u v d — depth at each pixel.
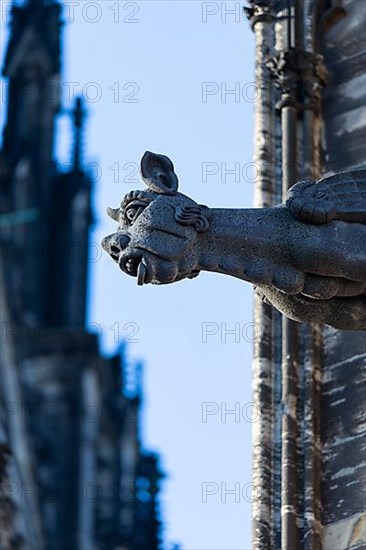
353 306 19.66
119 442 106.06
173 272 19.00
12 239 114.19
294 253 19.34
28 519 99.12
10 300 109.88
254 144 25.02
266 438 23.02
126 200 19.25
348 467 22.55
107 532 102.38
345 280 19.50
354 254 19.38
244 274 19.28
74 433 105.69
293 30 25.61
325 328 23.41
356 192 19.61
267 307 23.69
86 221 116.81
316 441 22.80
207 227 19.19
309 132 24.80
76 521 101.75
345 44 25.30
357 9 25.47
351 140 24.62
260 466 22.86
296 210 19.44
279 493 22.69
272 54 25.52
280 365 23.41
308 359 23.25
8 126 118.00
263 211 19.48
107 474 104.81
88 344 108.31
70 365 108.00
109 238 19.11
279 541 22.45
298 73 25.09
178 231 19.08
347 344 23.19
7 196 116.25
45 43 119.38
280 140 24.98
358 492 22.36
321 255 19.33
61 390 107.44
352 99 24.88
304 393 23.09
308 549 22.19
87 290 114.50
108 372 108.31
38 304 113.00
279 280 19.33
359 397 22.86
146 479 104.50
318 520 22.36
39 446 104.69
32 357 107.75
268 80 25.38
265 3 25.95
